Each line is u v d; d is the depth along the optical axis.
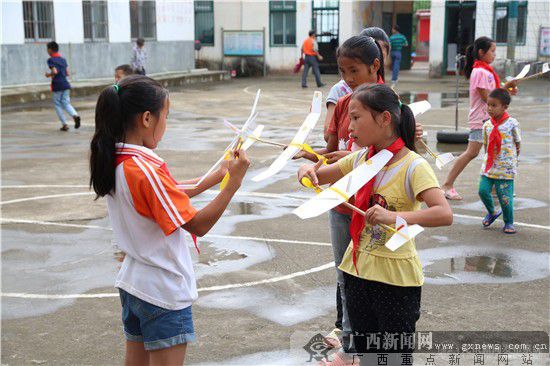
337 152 3.43
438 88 21.56
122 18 21.92
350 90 3.78
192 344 3.92
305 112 15.89
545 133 12.08
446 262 5.37
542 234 6.11
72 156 10.25
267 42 27.62
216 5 28.03
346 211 3.45
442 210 2.73
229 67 28.22
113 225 2.73
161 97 2.67
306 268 5.24
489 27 23.53
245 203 7.32
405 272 2.93
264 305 4.50
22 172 9.08
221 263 5.37
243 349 3.86
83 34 20.42
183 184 2.93
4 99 16.98
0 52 17.59
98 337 4.08
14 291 4.82
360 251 2.99
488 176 6.11
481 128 7.09
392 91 2.88
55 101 12.93
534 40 22.88
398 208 2.89
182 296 2.69
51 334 4.12
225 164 2.83
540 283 4.91
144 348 2.88
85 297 4.70
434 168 9.12
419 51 39.41
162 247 2.66
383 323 3.01
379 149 2.92
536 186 7.97
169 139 11.90
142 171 2.57
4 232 6.29
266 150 10.57
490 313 4.35
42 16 18.91
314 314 4.34
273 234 6.17
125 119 2.63
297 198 7.55
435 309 4.42
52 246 5.87
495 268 5.23
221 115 15.44
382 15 28.75
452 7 25.11
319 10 26.91
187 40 25.86
